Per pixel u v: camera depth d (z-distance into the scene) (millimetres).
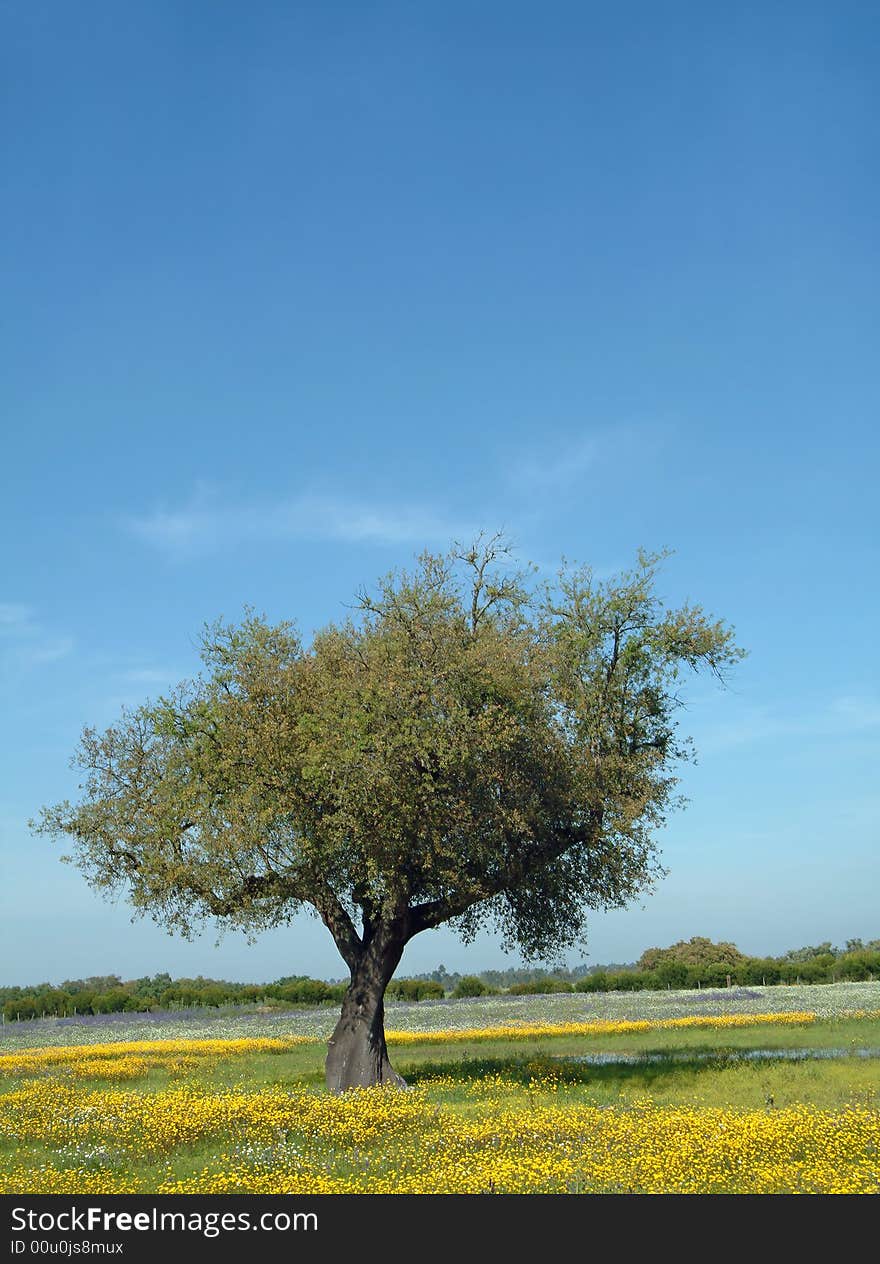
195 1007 81938
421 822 21781
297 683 23469
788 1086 23328
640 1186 14039
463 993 86875
